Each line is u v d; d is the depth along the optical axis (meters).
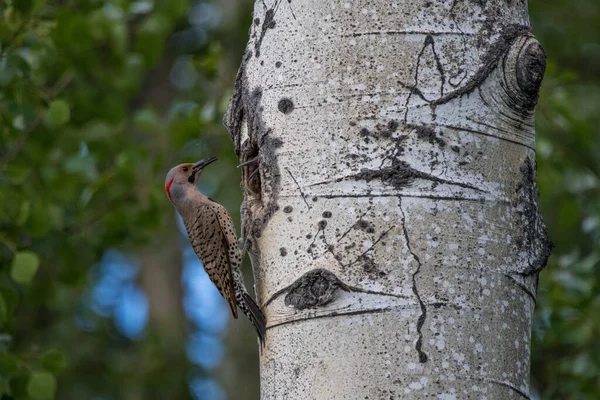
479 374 7.47
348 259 7.77
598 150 19.80
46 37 14.44
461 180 7.83
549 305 14.72
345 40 8.20
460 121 7.96
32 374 11.98
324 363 7.64
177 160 17.08
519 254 7.90
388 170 7.84
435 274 7.62
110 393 21.88
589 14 24.23
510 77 8.10
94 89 16.11
